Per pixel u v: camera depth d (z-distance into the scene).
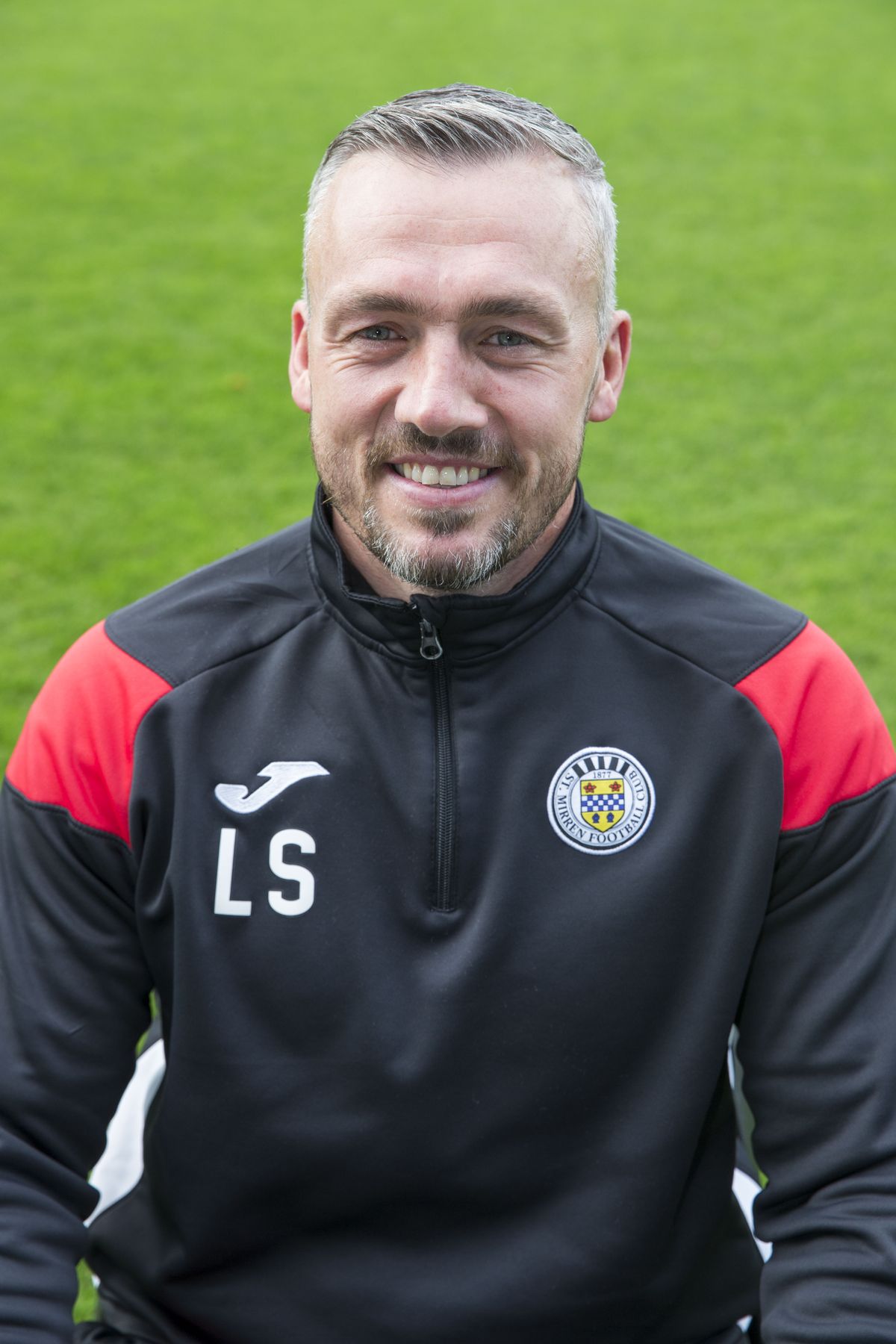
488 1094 1.35
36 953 1.41
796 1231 1.33
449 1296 1.35
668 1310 1.41
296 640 1.47
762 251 7.36
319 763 1.42
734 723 1.41
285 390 5.93
